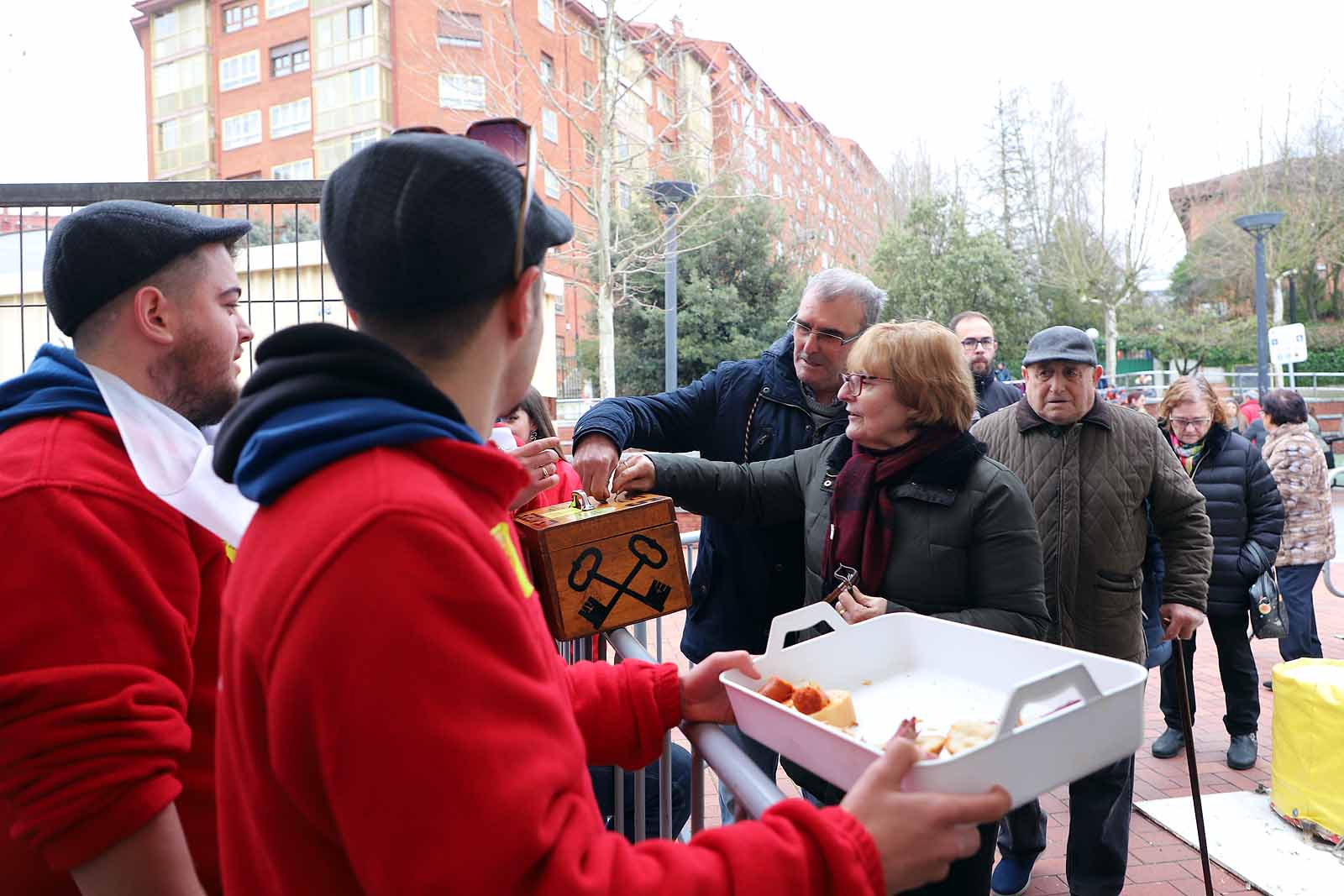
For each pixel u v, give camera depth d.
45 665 1.17
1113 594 3.12
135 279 1.42
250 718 0.79
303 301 3.66
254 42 40.06
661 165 19.61
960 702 1.35
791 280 22.84
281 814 0.79
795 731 1.15
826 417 2.74
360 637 0.70
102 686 1.18
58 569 1.19
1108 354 34.75
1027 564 2.06
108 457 1.30
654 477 2.21
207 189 3.34
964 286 28.86
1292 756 3.66
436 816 0.69
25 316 4.41
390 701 0.69
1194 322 36.31
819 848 0.80
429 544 0.73
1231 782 4.18
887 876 0.82
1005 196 39.50
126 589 1.23
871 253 38.97
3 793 1.17
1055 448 3.20
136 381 1.44
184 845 1.22
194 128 41.34
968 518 2.06
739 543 2.74
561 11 15.41
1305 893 3.16
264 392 0.84
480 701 0.72
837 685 1.46
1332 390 25.64
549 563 1.63
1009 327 29.16
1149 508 3.25
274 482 0.79
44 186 3.22
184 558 1.32
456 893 0.68
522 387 0.99
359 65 35.00
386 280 0.85
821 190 33.03
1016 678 1.33
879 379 2.10
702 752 1.29
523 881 0.71
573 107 16.22
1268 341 17.69
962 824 0.88
